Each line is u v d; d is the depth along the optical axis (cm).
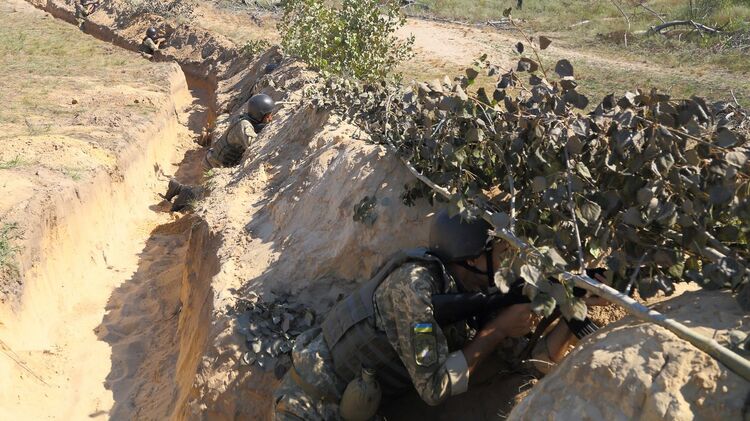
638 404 217
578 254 282
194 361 527
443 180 401
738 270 252
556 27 2016
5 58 1811
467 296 302
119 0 2756
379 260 454
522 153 346
